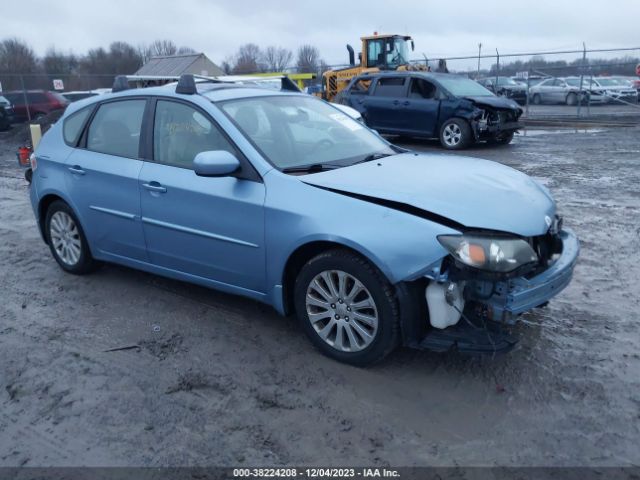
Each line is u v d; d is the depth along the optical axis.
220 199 4.06
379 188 3.65
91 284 5.36
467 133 14.02
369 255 3.43
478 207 3.48
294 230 3.71
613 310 4.54
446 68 21.44
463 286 3.42
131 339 4.27
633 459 2.88
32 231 7.38
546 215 3.71
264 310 4.68
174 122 4.50
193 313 4.66
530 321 4.37
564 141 15.09
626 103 23.88
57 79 31.03
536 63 23.92
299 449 3.02
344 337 3.79
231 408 3.38
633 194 8.42
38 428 3.26
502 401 3.37
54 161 5.29
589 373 3.63
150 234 4.58
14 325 4.57
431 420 3.22
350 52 23.84
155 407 3.42
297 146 4.37
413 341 3.49
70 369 3.87
